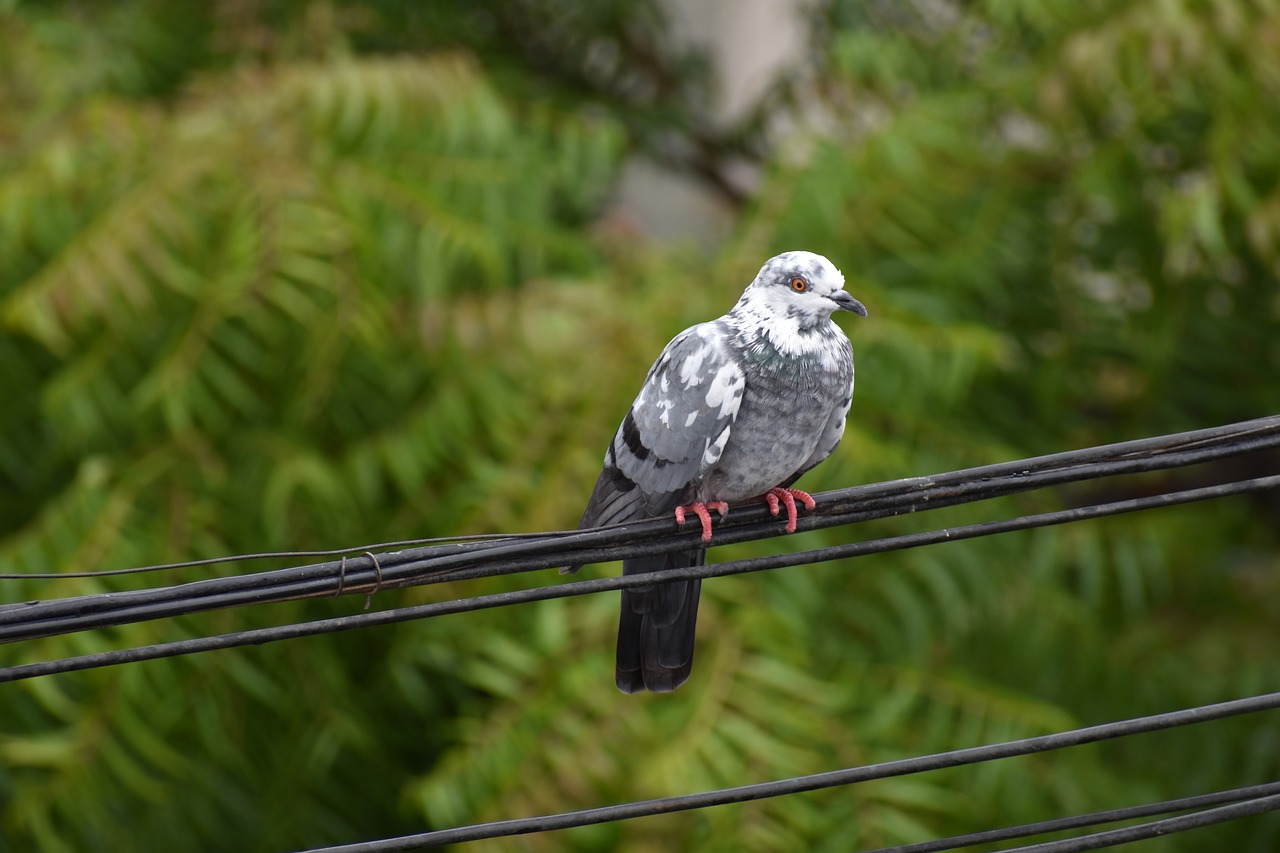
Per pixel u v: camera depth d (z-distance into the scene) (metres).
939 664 10.14
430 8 14.22
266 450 10.13
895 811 8.79
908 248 10.73
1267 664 10.80
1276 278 11.44
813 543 9.78
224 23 12.55
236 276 9.44
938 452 9.98
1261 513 12.88
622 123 14.36
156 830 10.42
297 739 10.38
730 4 18.62
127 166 10.05
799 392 6.40
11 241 10.06
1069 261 11.23
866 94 11.62
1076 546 10.58
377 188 10.09
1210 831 10.66
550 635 8.84
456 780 8.92
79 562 9.30
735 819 8.41
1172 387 12.05
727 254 10.38
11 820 9.76
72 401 9.84
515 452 9.71
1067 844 5.20
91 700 9.38
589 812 4.89
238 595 4.98
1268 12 9.87
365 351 10.11
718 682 8.78
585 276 10.81
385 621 4.96
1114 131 11.23
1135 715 10.55
